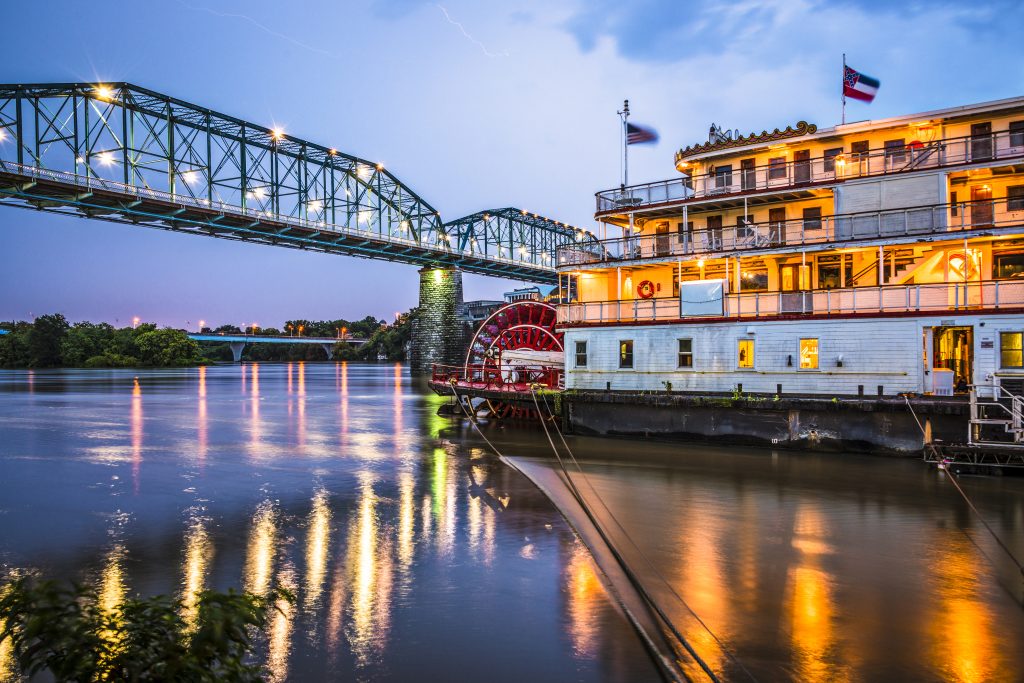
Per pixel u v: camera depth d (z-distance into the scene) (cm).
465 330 13412
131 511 2077
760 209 3234
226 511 2066
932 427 2497
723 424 2902
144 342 18150
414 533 1802
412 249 11781
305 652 1141
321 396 7256
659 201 3416
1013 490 2097
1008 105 2739
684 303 3127
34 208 7512
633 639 1177
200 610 636
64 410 5541
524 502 2119
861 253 2998
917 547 1614
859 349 2748
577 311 3478
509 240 15925
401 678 1061
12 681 1043
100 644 593
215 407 5822
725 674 1056
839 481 2244
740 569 1490
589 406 3275
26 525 1927
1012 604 1296
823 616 1250
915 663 1080
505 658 1116
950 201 2877
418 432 3916
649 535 1739
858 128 2973
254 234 9575
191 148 9594
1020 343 2511
